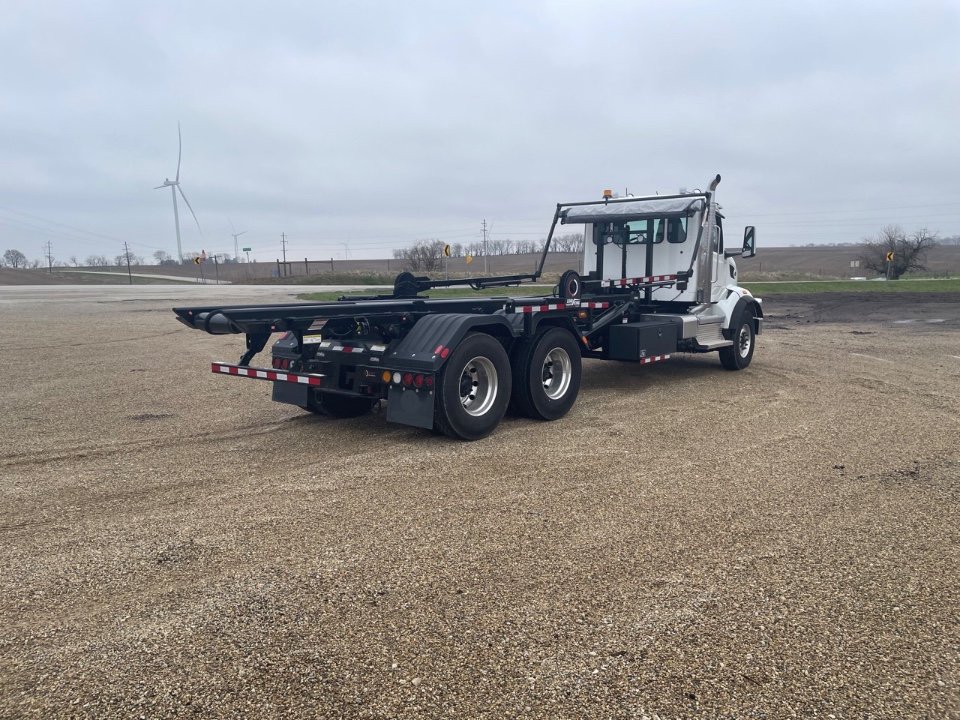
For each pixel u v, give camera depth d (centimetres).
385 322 632
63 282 6800
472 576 357
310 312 571
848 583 348
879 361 1114
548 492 484
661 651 290
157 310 2353
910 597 335
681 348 938
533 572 361
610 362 1108
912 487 491
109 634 306
